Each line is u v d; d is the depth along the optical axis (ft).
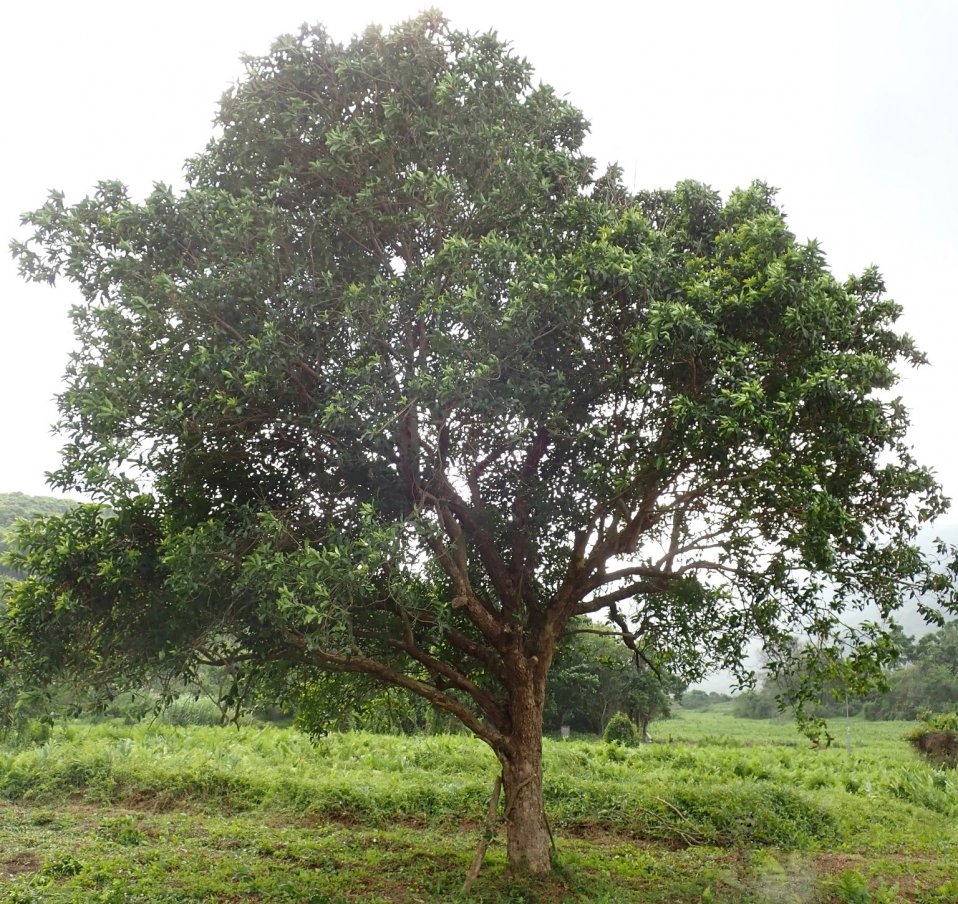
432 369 25.21
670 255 25.75
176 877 30.22
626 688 121.39
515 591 30.96
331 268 26.94
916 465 28.66
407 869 31.55
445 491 28.50
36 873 30.78
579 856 33.27
